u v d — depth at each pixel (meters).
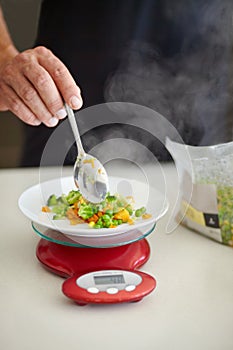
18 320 1.12
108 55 2.21
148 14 2.17
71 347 1.04
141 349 1.03
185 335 1.07
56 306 1.17
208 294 1.21
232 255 1.37
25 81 1.41
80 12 2.14
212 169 1.38
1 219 1.58
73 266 1.26
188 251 1.39
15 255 1.38
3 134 2.53
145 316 1.13
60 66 1.43
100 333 1.08
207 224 1.42
